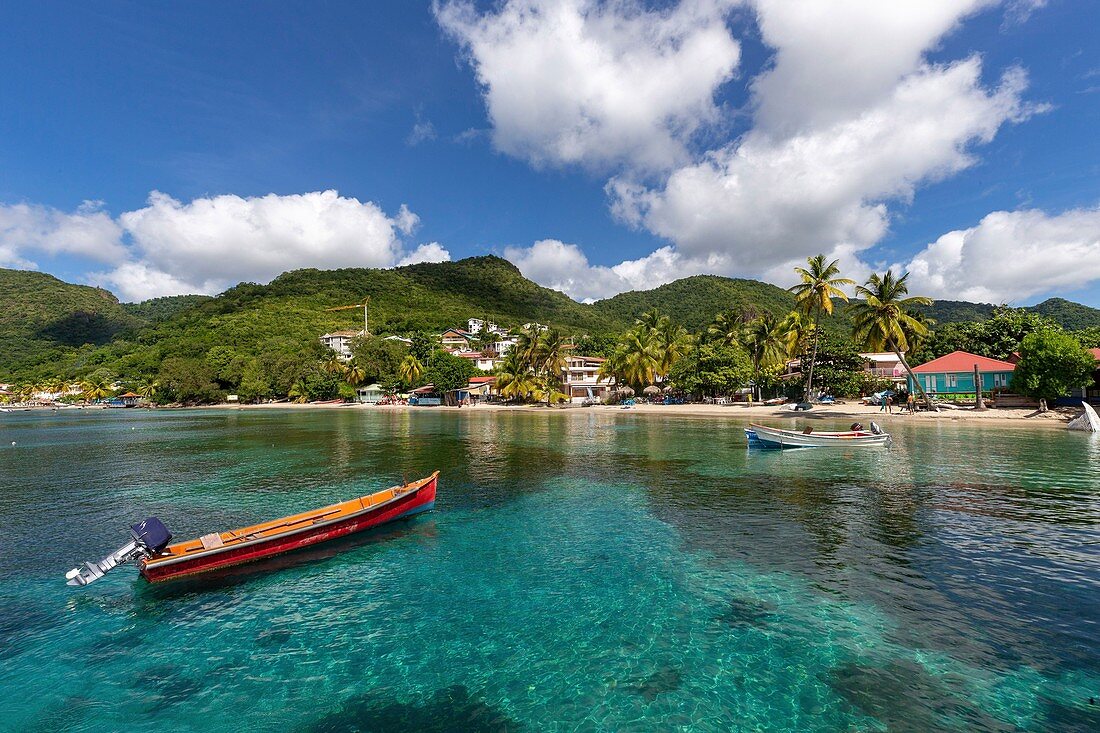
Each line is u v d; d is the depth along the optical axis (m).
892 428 38.53
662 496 19.36
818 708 7.22
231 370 117.56
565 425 51.25
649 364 75.62
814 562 12.29
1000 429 36.81
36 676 8.55
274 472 26.23
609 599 10.75
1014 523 14.73
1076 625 9.11
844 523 15.17
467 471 25.48
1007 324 63.94
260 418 74.12
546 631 9.55
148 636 9.76
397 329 162.25
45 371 151.00
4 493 21.91
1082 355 39.09
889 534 14.07
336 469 26.94
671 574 11.95
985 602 10.03
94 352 158.75
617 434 41.00
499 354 141.88
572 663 8.53
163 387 115.94
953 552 12.60
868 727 6.80
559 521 16.48
